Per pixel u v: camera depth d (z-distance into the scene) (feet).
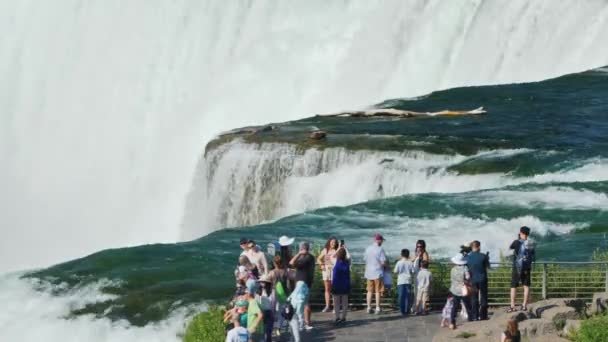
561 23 249.75
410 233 166.20
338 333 119.75
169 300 139.64
